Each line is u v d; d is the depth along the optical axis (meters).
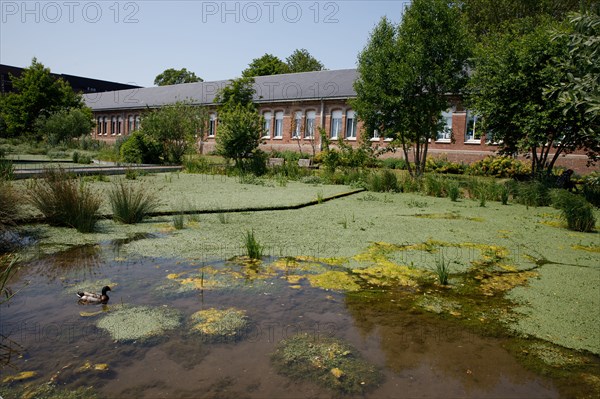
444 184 13.84
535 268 5.87
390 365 3.23
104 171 15.00
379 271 5.43
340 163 17.98
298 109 29.70
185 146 22.33
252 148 18.44
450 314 4.21
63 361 3.11
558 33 4.39
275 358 3.25
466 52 16.28
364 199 11.98
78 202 7.06
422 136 17.38
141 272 5.05
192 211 8.70
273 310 4.11
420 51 15.99
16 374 2.94
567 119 12.09
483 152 22.89
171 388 2.83
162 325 3.70
